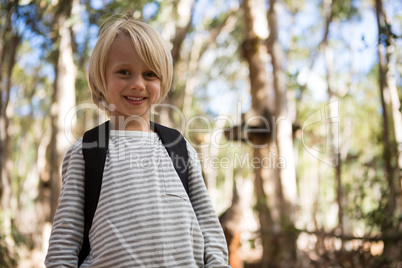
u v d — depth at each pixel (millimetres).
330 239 7035
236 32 18078
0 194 8500
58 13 8086
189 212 1594
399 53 6039
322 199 19094
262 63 8906
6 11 7492
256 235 7832
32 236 11672
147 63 1626
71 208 1543
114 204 1524
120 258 1468
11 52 9312
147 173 1576
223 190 23094
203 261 1605
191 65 16469
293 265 7246
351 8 13945
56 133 8422
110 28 1672
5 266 5883
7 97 9695
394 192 6098
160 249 1492
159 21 8344
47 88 19969
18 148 27391
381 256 5609
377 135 7832
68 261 1499
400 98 6926
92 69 1690
